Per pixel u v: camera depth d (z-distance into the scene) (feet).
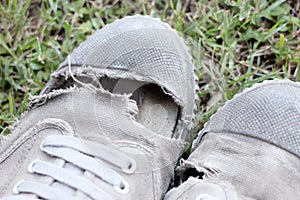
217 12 1.82
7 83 1.81
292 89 1.60
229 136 1.57
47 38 1.84
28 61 1.80
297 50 1.78
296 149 1.53
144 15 1.79
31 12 1.87
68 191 1.47
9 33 1.82
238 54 1.82
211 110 1.73
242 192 1.49
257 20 1.83
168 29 1.69
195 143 1.64
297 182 1.51
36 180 1.49
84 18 1.87
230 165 1.52
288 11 1.82
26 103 1.75
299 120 1.55
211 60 1.79
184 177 1.57
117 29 1.67
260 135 1.54
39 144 1.54
